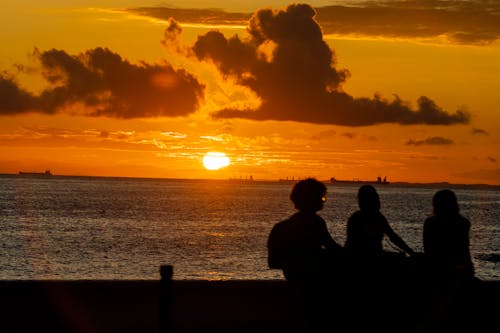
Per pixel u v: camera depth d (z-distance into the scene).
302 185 12.20
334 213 161.38
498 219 161.25
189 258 67.00
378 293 12.23
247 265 62.38
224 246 78.25
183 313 15.16
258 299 15.41
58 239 83.75
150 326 14.70
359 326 12.13
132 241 82.69
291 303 15.44
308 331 12.23
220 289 15.33
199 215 137.50
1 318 14.70
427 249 12.95
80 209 150.62
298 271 11.97
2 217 121.06
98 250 72.44
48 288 14.87
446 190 13.03
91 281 15.08
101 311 14.99
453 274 12.66
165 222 115.56
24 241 80.44
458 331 12.74
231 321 15.05
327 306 12.05
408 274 12.57
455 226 12.84
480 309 13.00
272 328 14.84
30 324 14.79
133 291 15.13
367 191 12.66
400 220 143.88
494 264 70.00
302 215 12.18
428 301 12.57
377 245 12.50
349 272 12.15
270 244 12.26
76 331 14.66
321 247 12.20
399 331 12.41
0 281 14.81
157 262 63.78
